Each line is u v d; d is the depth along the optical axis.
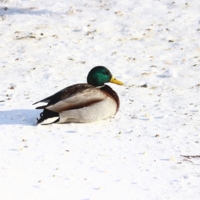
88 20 21.98
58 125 13.34
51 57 19.06
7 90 16.08
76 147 12.00
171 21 21.75
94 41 20.36
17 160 11.32
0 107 14.65
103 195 9.91
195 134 12.84
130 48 19.77
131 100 15.29
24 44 20.12
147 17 22.11
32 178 10.53
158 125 13.40
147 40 20.41
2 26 21.56
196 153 11.76
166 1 23.27
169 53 19.31
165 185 10.33
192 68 18.03
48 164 11.15
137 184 10.36
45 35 20.86
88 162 11.26
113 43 20.20
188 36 20.61
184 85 16.59
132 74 17.56
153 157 11.54
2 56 19.20
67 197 9.81
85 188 10.16
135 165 11.15
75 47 19.88
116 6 23.08
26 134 12.73
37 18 22.17
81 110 13.29
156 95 15.75
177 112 14.34
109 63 18.52
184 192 10.08
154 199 9.81
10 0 23.64
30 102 15.06
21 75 17.48
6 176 10.60
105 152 11.77
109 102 13.59
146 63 18.50
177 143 12.29
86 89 13.47
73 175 10.67
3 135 12.67
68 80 17.06
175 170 10.93
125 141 12.38
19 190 10.05
